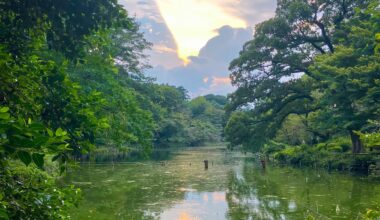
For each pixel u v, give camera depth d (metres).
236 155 47.19
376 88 19.41
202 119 94.25
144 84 36.56
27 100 3.52
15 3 3.78
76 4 3.91
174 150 59.50
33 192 3.45
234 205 15.61
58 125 3.86
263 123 32.06
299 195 17.30
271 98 32.06
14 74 3.66
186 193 18.64
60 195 3.70
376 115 22.05
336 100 22.81
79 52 4.39
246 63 31.41
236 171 28.53
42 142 1.97
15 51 3.96
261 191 18.94
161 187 20.45
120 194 17.97
